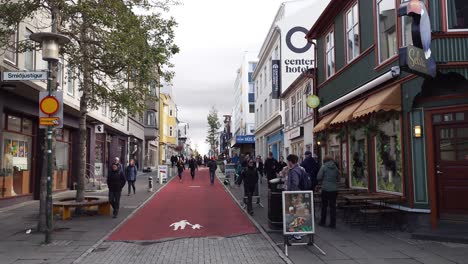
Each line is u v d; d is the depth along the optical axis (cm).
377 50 1255
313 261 791
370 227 1109
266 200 1841
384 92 1149
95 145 2827
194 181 3191
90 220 1284
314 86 1948
